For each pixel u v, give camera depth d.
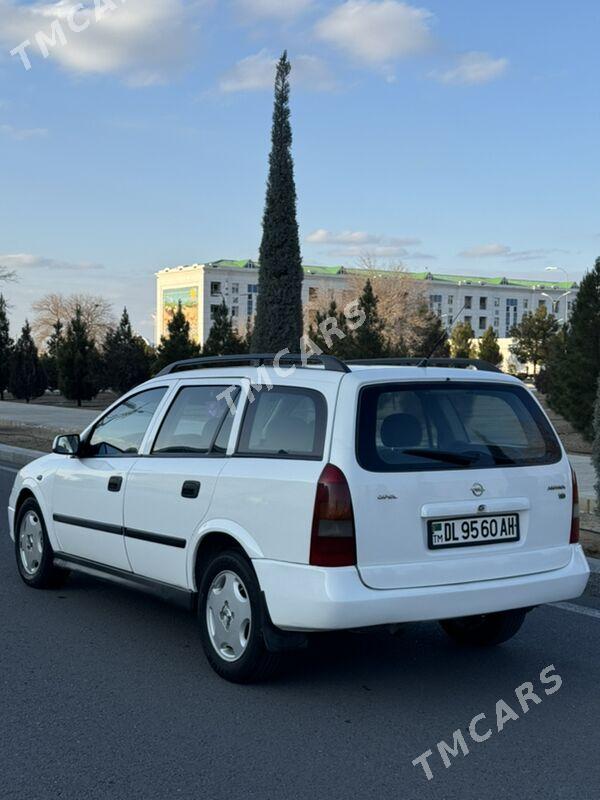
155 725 4.29
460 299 133.75
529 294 140.00
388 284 64.56
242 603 4.83
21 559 7.11
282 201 17.12
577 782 3.78
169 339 36.25
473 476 4.69
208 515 4.99
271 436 4.86
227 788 3.64
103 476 5.97
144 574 5.62
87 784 3.66
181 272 130.12
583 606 6.73
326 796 3.59
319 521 4.36
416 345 53.59
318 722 4.37
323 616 4.30
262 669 4.76
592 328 18.56
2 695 4.67
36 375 43.47
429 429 4.72
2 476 14.35
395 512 4.45
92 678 4.95
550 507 4.95
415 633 6.00
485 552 4.69
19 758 3.90
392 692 4.83
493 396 5.02
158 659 5.30
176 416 5.63
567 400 18.94
